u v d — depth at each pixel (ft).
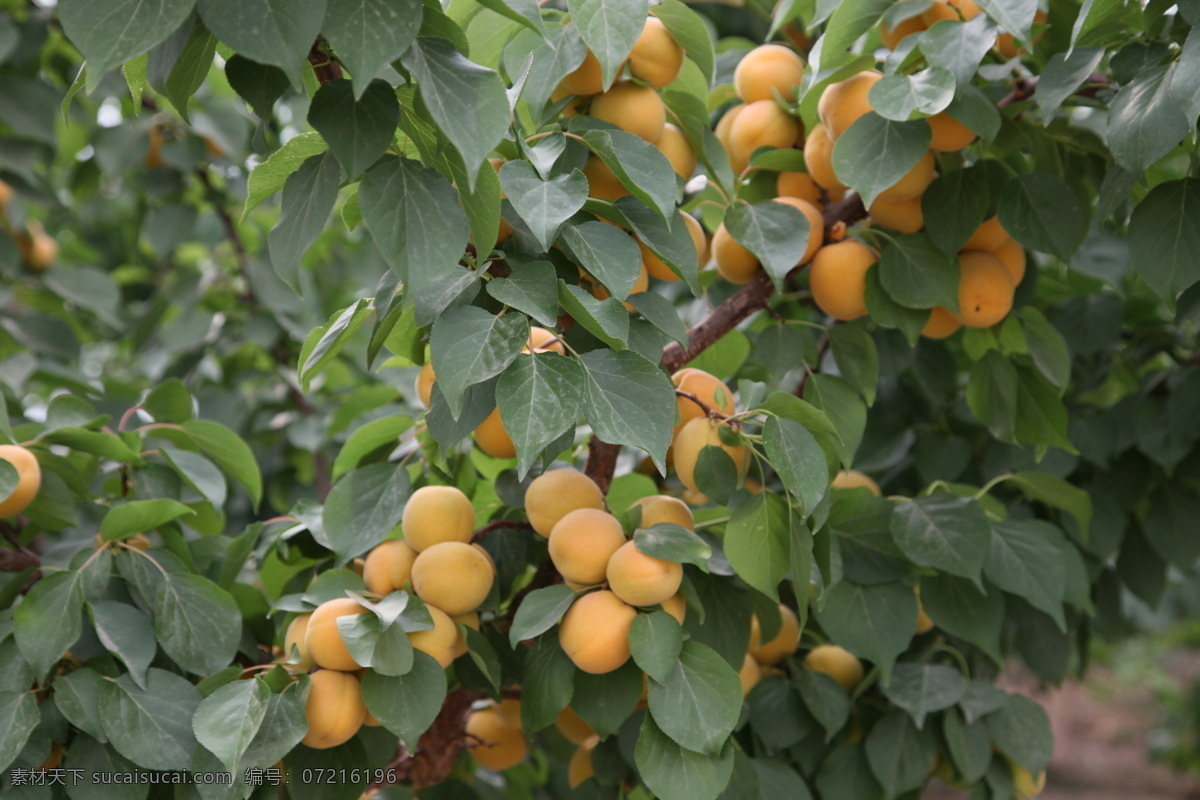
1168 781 17.95
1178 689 20.12
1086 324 6.14
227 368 7.72
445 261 4.55
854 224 5.42
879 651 5.32
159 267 8.94
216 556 5.51
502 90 4.53
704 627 5.16
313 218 4.60
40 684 4.90
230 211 8.04
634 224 4.89
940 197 5.26
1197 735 17.72
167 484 5.41
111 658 5.00
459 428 4.76
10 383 6.47
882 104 5.01
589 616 4.88
